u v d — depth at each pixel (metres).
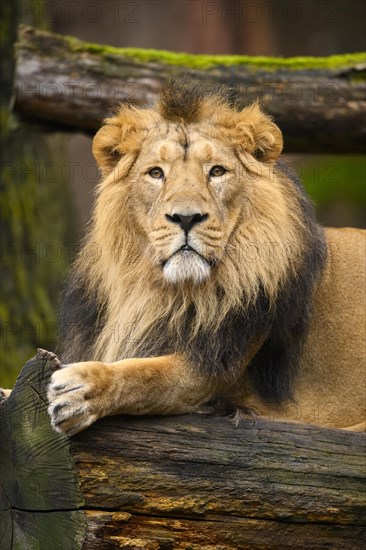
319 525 7.74
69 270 9.41
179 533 7.32
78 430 7.03
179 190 8.17
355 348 9.57
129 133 8.73
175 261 8.12
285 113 12.76
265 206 8.49
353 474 7.80
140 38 26.56
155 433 7.46
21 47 12.88
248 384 8.88
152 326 8.45
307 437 7.88
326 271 9.55
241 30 25.53
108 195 8.69
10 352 15.84
